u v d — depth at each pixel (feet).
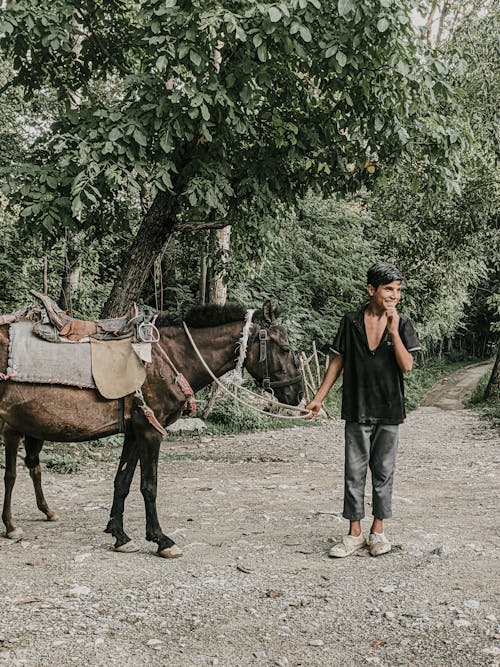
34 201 25.29
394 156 30.78
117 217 29.94
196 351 17.57
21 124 43.27
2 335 16.96
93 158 24.39
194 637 12.15
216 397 51.34
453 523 20.24
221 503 23.80
